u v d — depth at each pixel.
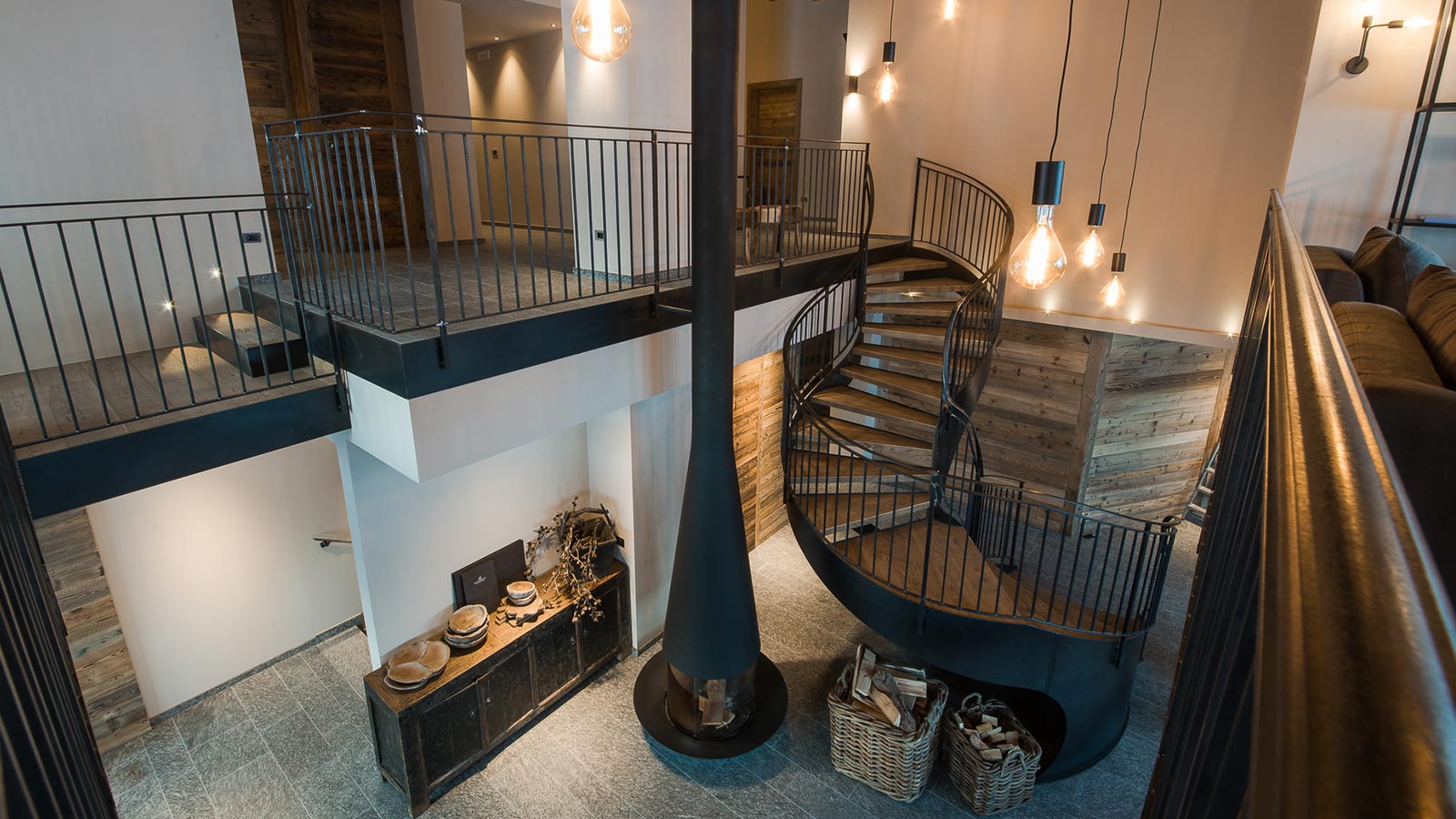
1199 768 0.85
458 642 4.69
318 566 5.79
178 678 5.12
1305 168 5.25
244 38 6.14
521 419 3.95
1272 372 0.74
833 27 8.92
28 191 4.34
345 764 4.77
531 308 4.05
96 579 4.62
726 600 4.61
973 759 4.38
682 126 5.29
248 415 3.58
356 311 4.00
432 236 3.36
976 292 5.30
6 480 1.46
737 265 5.59
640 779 4.71
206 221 5.08
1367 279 4.06
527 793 4.60
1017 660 4.41
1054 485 7.64
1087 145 6.51
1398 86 4.89
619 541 5.69
